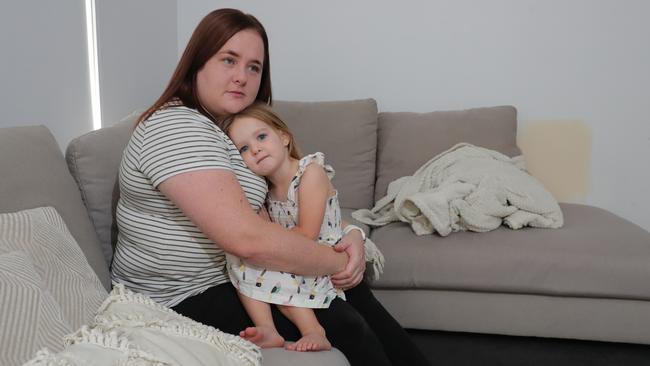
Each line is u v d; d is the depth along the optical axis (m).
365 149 2.80
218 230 1.23
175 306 1.42
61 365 0.87
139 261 1.41
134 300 1.21
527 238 2.24
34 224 1.21
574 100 3.12
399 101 3.27
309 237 1.51
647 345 2.25
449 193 2.32
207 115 1.46
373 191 2.86
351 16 3.23
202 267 1.42
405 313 2.26
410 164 2.80
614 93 3.08
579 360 2.14
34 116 2.22
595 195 3.18
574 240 2.21
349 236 1.62
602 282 2.09
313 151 2.77
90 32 2.59
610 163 3.14
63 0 2.38
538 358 2.15
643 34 3.00
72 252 1.26
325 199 1.55
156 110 1.38
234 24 1.43
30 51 2.19
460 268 2.15
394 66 3.24
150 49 3.13
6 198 1.30
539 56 3.11
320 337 1.31
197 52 1.44
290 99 3.37
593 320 2.15
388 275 2.20
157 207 1.35
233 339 1.17
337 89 3.31
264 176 1.59
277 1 3.27
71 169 1.59
